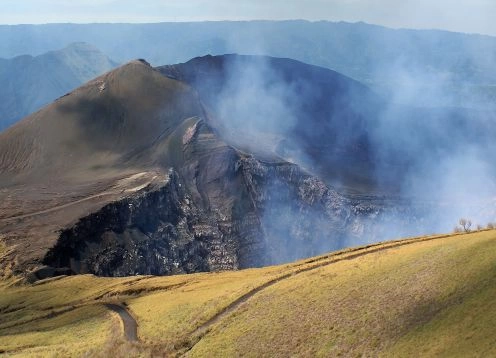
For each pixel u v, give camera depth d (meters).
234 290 83.94
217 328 69.50
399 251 72.06
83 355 73.44
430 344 45.28
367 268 67.88
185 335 72.31
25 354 80.12
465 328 44.72
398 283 58.28
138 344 73.69
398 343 48.12
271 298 71.44
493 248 55.59
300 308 63.94
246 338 62.66
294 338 57.91
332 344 53.50
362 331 52.84
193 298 91.12
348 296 61.09
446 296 50.72
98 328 93.62
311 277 73.94
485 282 49.47
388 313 53.28
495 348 40.12
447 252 60.50
